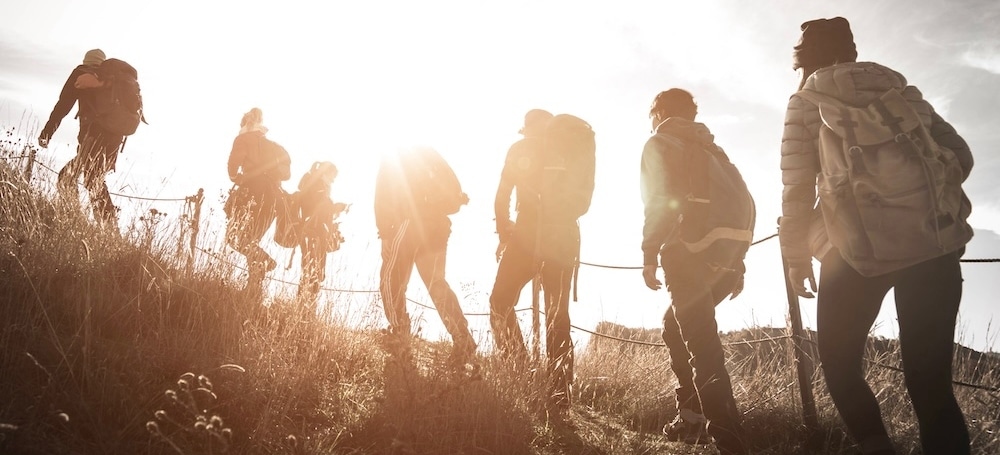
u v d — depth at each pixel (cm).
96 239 479
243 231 538
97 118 670
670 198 401
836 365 295
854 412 288
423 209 512
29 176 570
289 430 336
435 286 497
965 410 425
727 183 408
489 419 375
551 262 472
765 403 459
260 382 357
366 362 457
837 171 292
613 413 500
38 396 286
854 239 281
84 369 304
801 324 448
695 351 385
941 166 283
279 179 694
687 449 407
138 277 428
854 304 291
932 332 274
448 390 370
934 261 278
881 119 289
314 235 690
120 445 279
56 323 364
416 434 353
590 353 588
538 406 420
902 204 277
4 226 455
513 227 486
